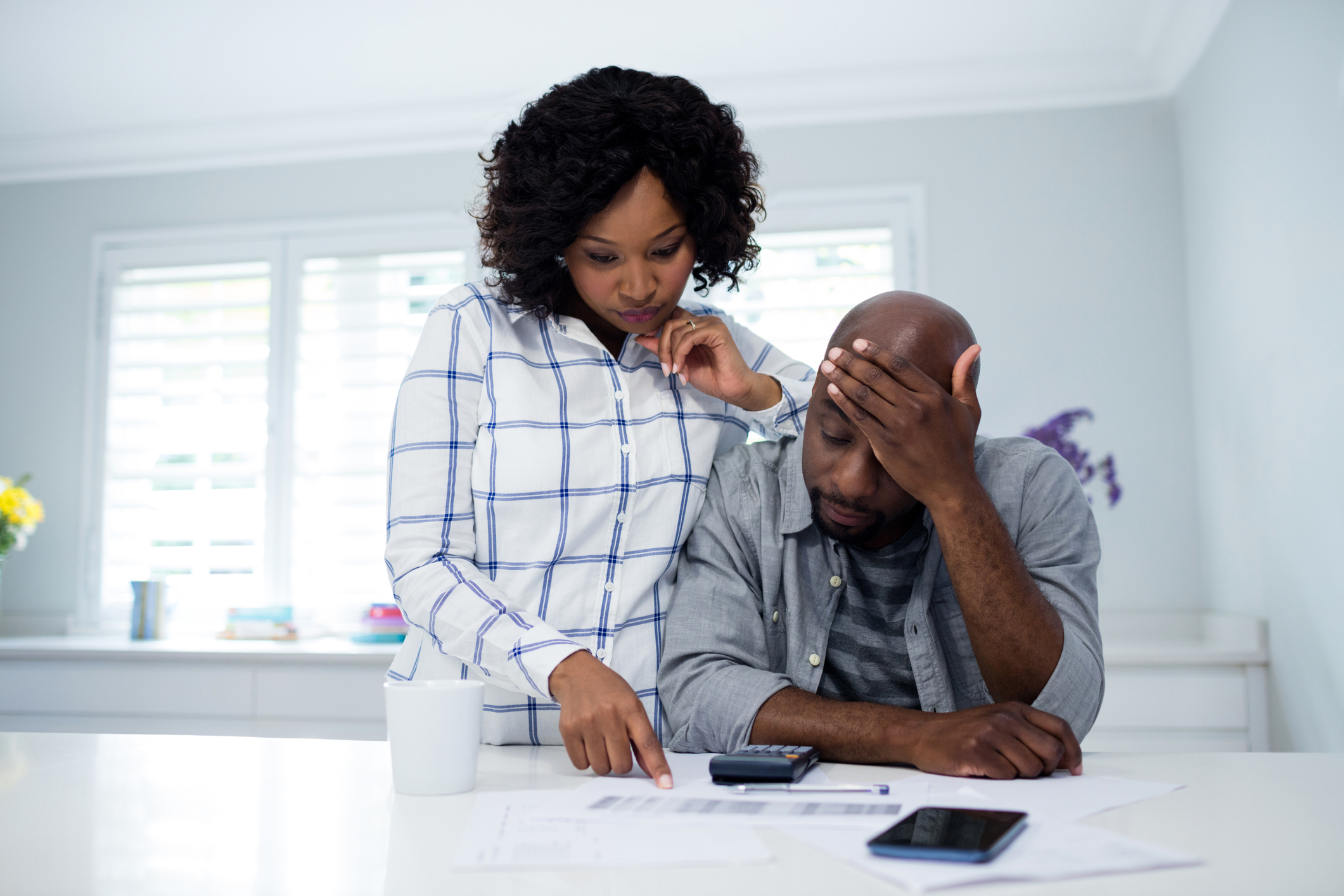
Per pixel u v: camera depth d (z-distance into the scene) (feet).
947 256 8.62
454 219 9.26
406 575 2.89
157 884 1.50
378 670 7.62
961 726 2.29
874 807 1.91
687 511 3.26
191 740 2.81
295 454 9.21
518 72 8.54
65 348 9.70
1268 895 1.37
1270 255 6.39
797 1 7.51
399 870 1.56
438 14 7.63
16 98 8.88
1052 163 8.56
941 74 8.50
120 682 7.94
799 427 3.38
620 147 2.85
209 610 9.21
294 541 9.12
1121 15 7.73
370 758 2.52
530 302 3.19
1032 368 8.41
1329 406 5.55
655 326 3.25
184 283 9.59
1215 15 7.25
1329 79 5.46
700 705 2.73
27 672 8.05
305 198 9.58
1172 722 6.77
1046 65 8.38
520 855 1.61
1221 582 7.55
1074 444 8.29
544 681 2.51
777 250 8.93
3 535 8.59
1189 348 8.20
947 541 2.56
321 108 9.15
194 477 9.33
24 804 2.02
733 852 1.61
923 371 2.67
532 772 2.43
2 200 9.91
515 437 3.09
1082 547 2.86
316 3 7.47
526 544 3.09
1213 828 1.74
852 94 8.73
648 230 2.94
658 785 2.15
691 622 2.98
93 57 8.21
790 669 3.01
